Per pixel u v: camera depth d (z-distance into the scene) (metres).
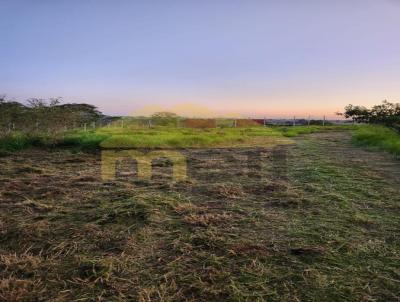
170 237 3.86
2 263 3.25
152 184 6.65
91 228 4.06
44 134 14.90
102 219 4.35
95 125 25.80
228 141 16.28
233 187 6.17
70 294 2.76
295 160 10.02
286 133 22.53
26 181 6.92
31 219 4.49
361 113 18.33
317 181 6.81
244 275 3.02
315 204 5.16
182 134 18.00
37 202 5.26
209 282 2.91
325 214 4.69
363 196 5.64
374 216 4.60
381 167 8.53
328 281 2.92
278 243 3.68
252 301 2.66
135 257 3.36
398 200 5.38
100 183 6.73
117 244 3.66
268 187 6.26
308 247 3.55
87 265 3.18
